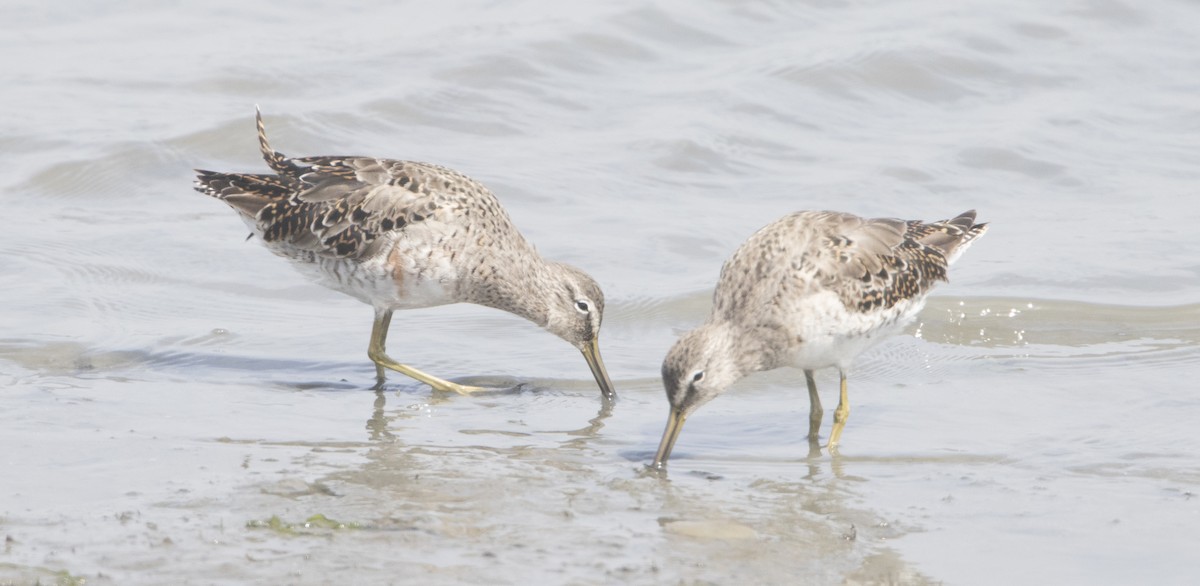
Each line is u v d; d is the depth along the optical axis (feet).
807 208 62.75
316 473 37.22
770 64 76.84
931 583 31.07
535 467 38.42
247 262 57.52
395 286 47.50
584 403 45.11
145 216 61.87
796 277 39.78
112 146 65.98
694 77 75.82
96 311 51.88
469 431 41.91
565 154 67.77
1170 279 55.36
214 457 38.27
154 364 47.42
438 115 70.95
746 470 38.55
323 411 43.47
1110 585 31.01
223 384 45.78
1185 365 46.96
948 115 73.26
